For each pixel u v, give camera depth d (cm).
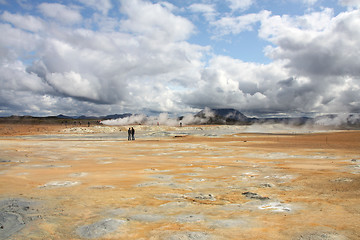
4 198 741
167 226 528
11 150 2170
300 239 457
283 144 2792
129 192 830
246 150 2255
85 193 810
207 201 731
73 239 468
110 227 520
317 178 1042
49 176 1103
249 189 883
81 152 2147
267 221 554
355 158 1650
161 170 1285
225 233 488
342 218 562
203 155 1952
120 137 4772
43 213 609
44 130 6788
